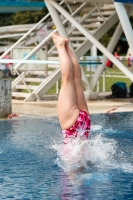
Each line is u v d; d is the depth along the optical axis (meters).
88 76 39.22
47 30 33.78
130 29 25.78
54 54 33.34
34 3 44.53
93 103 28.09
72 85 14.77
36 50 28.58
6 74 42.16
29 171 12.63
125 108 25.42
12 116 22.53
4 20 83.69
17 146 15.58
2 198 10.55
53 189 11.12
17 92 30.84
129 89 32.53
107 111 23.84
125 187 11.23
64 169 12.82
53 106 26.50
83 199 10.43
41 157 14.09
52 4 29.45
